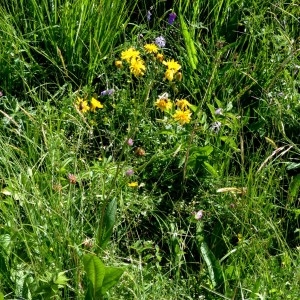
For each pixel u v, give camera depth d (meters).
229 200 1.85
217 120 1.95
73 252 1.62
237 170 1.97
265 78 2.13
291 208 1.90
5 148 1.77
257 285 1.66
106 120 1.96
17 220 1.70
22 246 1.64
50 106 1.98
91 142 1.96
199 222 1.81
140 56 2.12
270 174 1.94
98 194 1.80
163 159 1.90
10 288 1.61
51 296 1.55
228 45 2.12
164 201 1.88
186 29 2.11
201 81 2.10
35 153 1.83
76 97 2.00
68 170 1.84
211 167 1.88
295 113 2.06
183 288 1.71
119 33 2.14
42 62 2.12
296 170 2.00
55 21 2.11
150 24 2.26
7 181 1.70
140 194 1.88
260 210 1.81
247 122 2.03
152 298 1.66
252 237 1.76
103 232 1.67
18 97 2.04
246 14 2.29
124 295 1.64
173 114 1.96
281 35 2.21
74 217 1.73
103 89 2.10
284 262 1.75
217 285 1.72
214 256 1.74
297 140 2.04
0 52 2.04
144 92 1.97
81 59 2.09
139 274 1.67
